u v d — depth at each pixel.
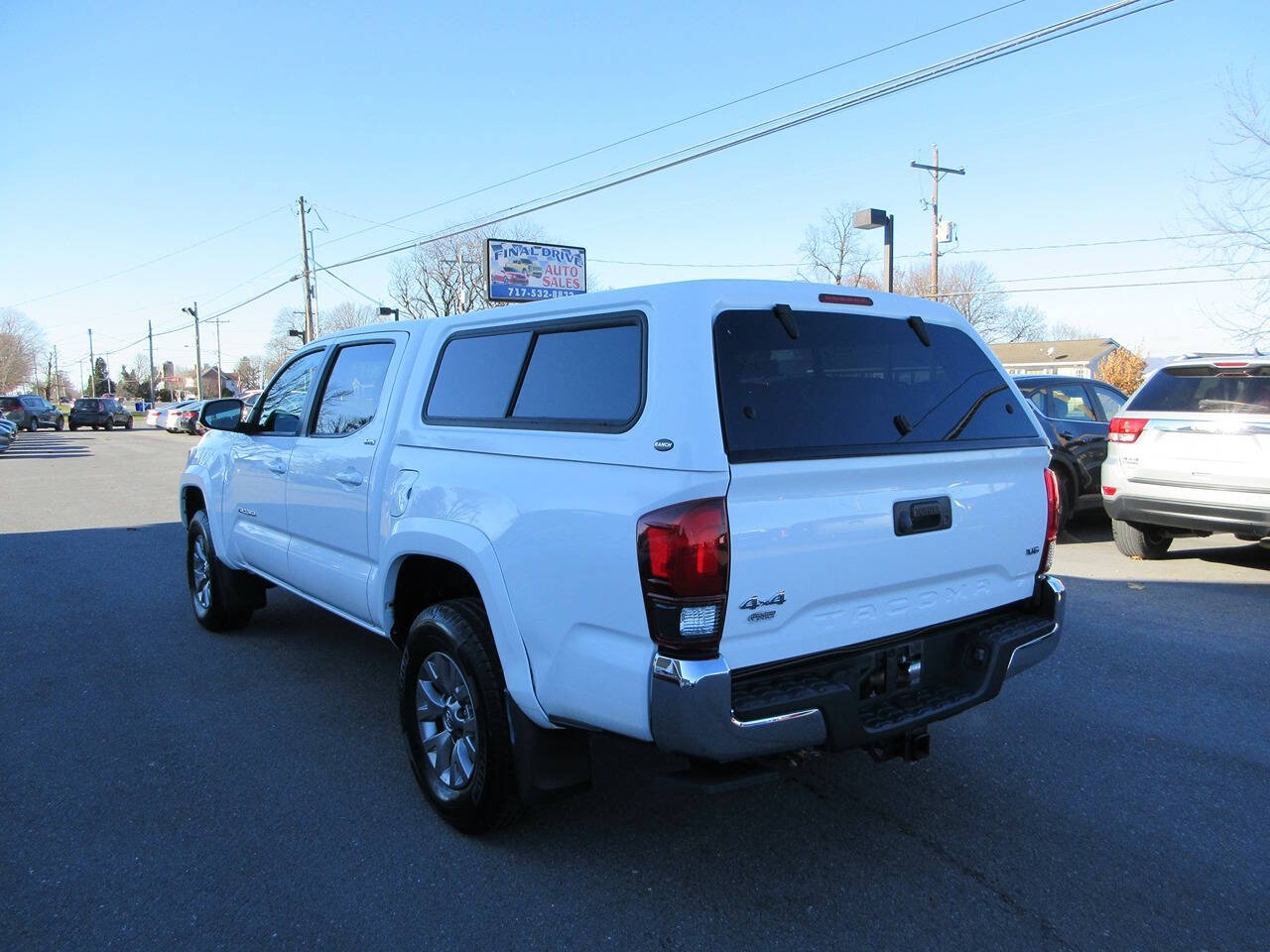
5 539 10.15
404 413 3.87
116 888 3.07
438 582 3.92
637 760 4.16
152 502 13.88
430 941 2.78
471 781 3.31
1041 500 3.59
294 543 4.79
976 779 3.93
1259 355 7.35
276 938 2.79
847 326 3.16
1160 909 2.96
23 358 100.81
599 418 2.91
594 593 2.76
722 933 2.81
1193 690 4.98
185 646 5.89
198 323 63.69
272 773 3.99
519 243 34.62
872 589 2.96
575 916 2.90
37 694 4.97
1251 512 7.16
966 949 2.74
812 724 2.71
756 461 2.62
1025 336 75.12
